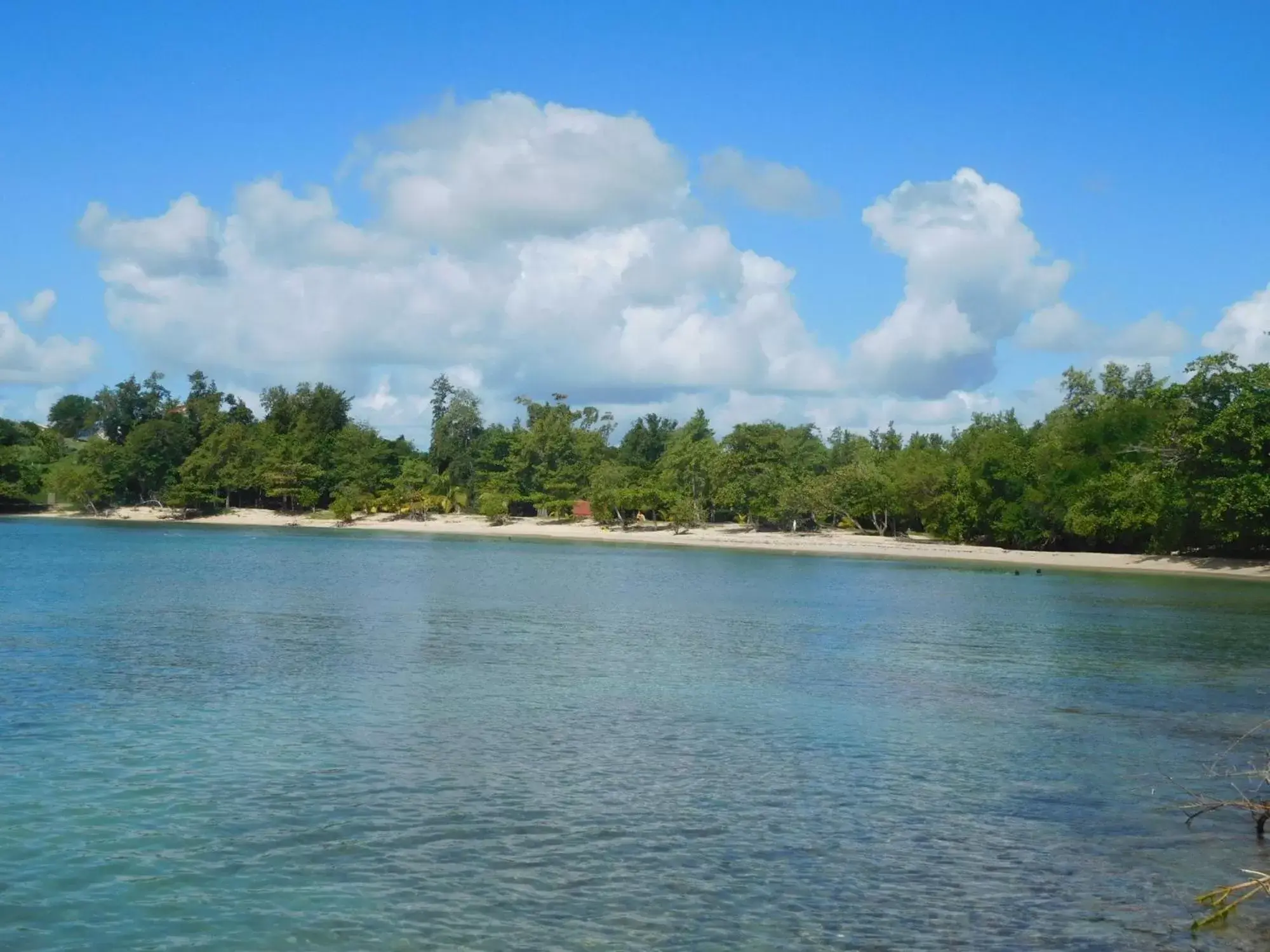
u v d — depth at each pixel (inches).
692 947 569.0
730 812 797.2
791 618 2176.4
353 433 7062.0
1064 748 1024.9
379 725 1057.5
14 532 5374.0
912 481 5027.1
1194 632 2017.7
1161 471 3742.6
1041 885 663.1
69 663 1386.6
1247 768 956.6
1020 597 2790.4
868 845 730.2
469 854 697.6
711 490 6018.7
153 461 6993.1
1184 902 640.4
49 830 729.0
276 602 2242.9
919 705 1229.7
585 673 1400.1
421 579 2955.2
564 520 6619.1
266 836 722.2
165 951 556.7
